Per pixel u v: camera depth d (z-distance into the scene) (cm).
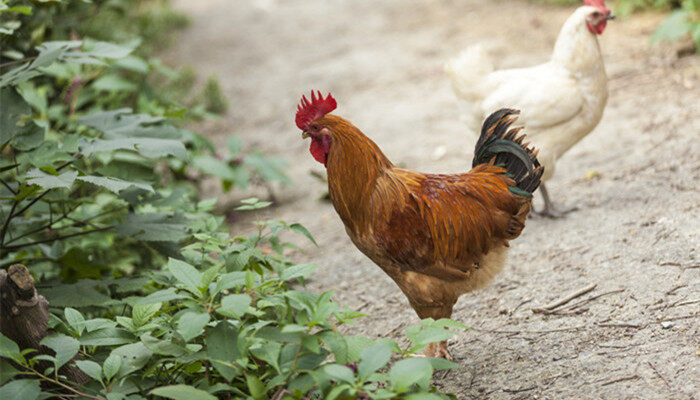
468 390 353
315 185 766
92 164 574
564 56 505
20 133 377
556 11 1127
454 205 363
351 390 243
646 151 619
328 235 636
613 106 739
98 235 542
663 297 391
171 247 433
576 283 436
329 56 1152
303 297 273
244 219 713
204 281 287
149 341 288
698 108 678
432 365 270
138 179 454
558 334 383
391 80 997
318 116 362
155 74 1093
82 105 751
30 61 407
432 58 1045
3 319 296
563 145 522
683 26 796
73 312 315
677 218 482
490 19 1156
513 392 340
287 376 265
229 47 1277
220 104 999
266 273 460
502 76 530
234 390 280
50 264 488
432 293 368
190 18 1484
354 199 360
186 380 324
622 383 324
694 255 427
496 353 381
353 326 457
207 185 810
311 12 1435
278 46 1248
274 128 929
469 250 366
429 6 1305
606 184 577
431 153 750
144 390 299
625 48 888
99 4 724
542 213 551
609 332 372
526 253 497
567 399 322
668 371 324
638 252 451
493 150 393
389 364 393
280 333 272
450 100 895
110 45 422
